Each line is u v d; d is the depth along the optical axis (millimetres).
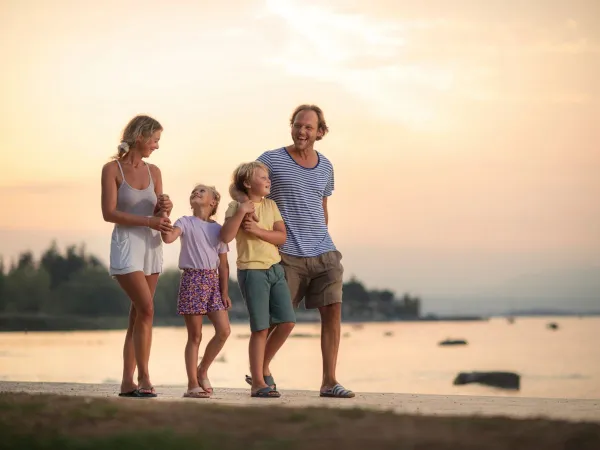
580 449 5465
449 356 76625
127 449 5430
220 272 9477
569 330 160500
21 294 119125
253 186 9523
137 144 9391
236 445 5488
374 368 56750
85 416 6504
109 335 99312
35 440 5746
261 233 9398
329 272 9750
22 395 7844
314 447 5422
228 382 33438
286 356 62750
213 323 9422
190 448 5414
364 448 5391
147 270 9367
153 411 6684
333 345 9734
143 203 9383
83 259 121812
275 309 9562
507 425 6109
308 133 9789
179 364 41906
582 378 51688
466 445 5473
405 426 6078
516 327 183000
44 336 93875
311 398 9266
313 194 9891
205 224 9445
